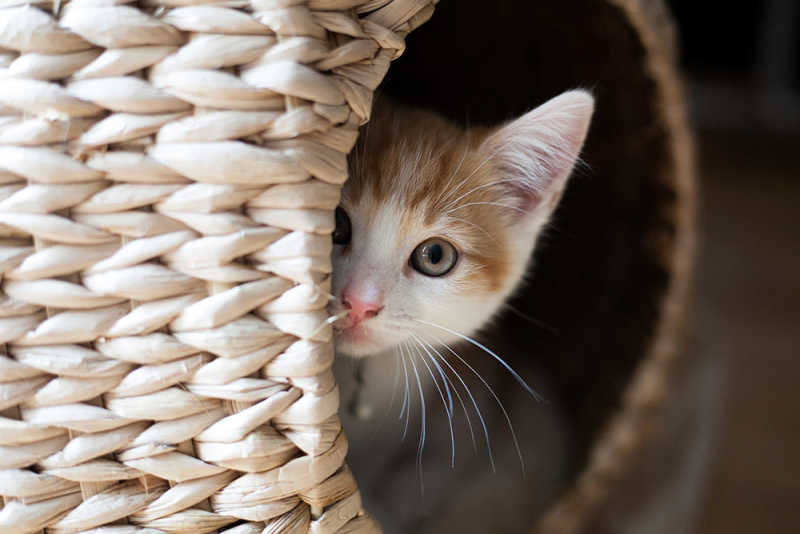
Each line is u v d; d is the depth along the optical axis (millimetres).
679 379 474
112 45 254
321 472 264
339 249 326
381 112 351
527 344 457
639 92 370
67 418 258
